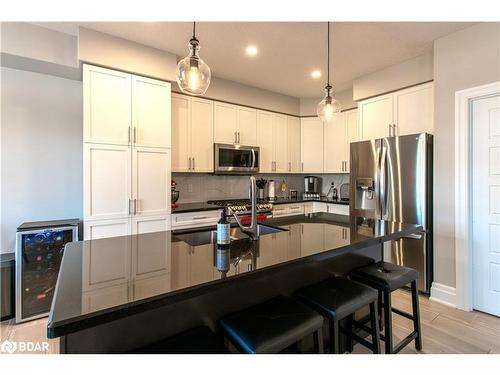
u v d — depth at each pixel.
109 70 2.58
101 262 1.22
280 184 4.81
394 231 1.83
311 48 2.79
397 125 3.17
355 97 3.63
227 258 1.27
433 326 2.18
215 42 2.68
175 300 0.91
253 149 3.93
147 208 2.81
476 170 2.42
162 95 2.89
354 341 1.92
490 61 2.25
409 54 2.91
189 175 3.83
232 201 3.96
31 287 2.41
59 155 2.84
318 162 4.53
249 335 1.09
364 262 2.08
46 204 2.79
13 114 2.63
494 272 2.34
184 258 1.27
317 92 4.29
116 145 2.63
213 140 3.65
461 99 2.43
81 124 2.93
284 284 1.57
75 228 2.54
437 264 2.63
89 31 2.45
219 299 1.31
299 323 1.18
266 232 2.05
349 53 2.90
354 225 2.07
